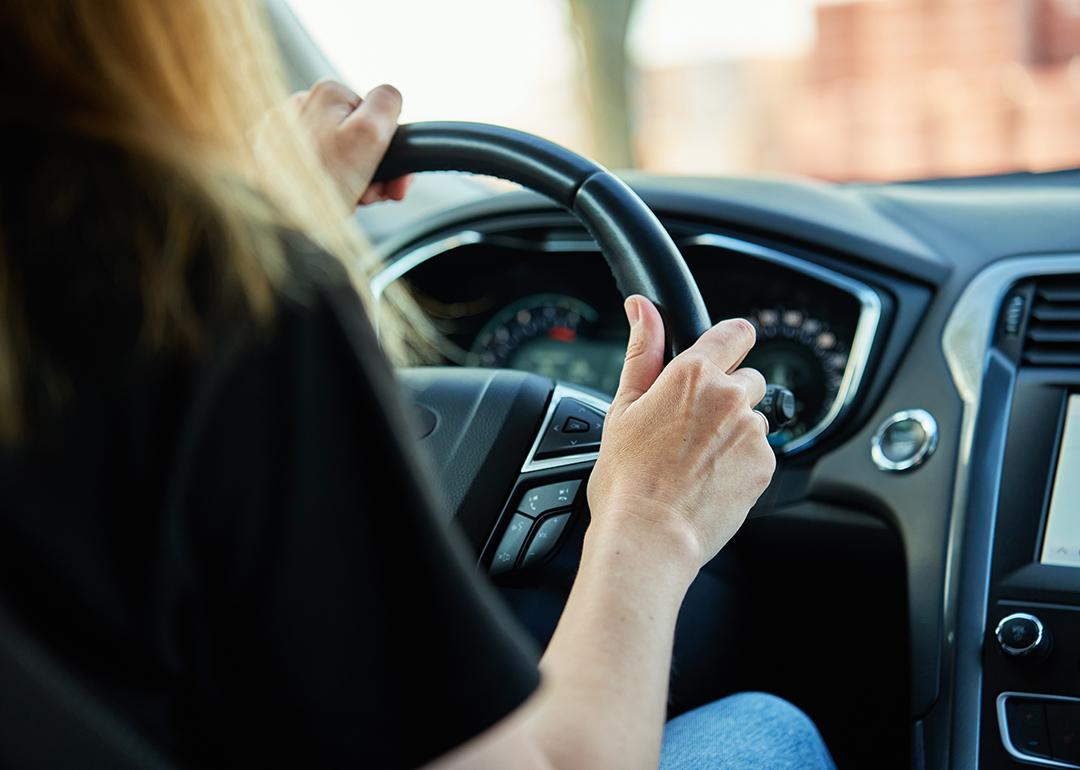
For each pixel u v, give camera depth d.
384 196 0.99
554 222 1.76
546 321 1.93
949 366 1.48
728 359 0.74
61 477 0.39
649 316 0.81
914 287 1.54
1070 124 7.49
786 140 8.28
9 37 0.41
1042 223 1.57
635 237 0.87
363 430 0.42
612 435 0.71
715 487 0.68
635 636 0.59
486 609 0.45
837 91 8.30
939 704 1.29
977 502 1.37
